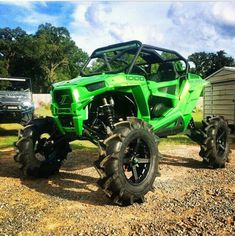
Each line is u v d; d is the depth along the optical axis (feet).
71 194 15.08
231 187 16.17
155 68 20.99
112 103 15.99
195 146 29.53
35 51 209.15
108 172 12.91
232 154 25.50
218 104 44.11
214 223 11.57
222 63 163.43
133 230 11.05
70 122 15.40
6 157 24.29
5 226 11.39
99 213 12.64
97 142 15.99
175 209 13.10
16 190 15.70
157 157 14.98
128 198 13.35
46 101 92.89
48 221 11.85
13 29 234.99
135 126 14.19
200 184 16.75
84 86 14.92
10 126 49.03
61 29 256.52
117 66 18.88
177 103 19.62
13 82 42.93
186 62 20.45
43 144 18.30
